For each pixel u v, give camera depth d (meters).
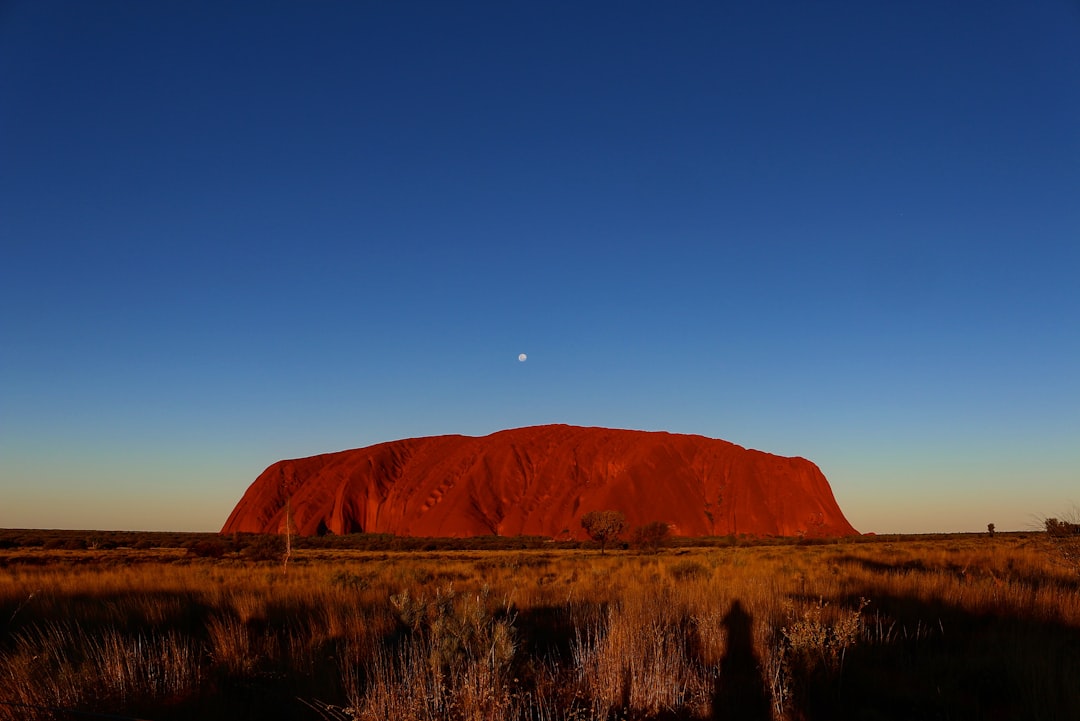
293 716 6.22
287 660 7.93
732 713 6.22
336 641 8.79
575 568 26.61
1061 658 7.28
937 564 21.41
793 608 9.36
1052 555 17.09
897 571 17.03
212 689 7.00
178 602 12.44
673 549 60.31
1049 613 10.05
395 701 5.73
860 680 7.05
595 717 5.70
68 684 6.64
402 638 8.39
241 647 8.38
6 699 6.38
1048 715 5.82
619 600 11.75
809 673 6.79
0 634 10.00
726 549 54.81
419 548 79.06
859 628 8.73
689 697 6.59
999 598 11.18
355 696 5.98
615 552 61.22
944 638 9.03
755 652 7.79
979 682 6.90
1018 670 6.88
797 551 42.00
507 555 55.25
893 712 6.29
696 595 11.04
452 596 9.09
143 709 6.46
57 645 8.20
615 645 7.20
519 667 7.19
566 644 9.12
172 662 7.63
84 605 12.67
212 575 23.56
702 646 8.27
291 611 11.59
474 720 5.41
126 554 60.97
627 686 6.68
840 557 27.62
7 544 76.56
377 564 35.72
